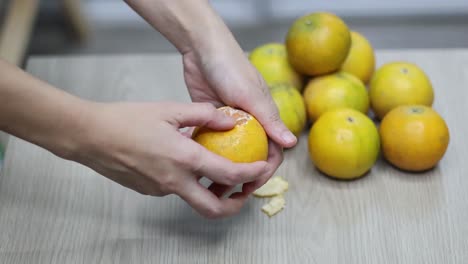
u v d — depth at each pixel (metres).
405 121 0.72
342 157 0.71
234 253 0.68
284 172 0.75
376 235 0.69
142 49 1.49
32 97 0.59
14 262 0.67
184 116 0.63
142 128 0.60
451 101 0.83
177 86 0.86
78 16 1.48
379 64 0.89
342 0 1.50
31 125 0.60
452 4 1.50
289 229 0.69
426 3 1.50
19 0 1.15
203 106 0.63
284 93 0.76
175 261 0.67
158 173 0.61
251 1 1.51
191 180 0.62
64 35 1.54
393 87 0.77
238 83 0.68
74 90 0.85
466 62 0.88
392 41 1.47
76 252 0.68
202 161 0.61
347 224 0.70
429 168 0.75
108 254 0.68
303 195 0.73
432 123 0.72
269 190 0.73
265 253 0.67
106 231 0.70
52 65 0.89
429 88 0.78
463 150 0.77
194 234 0.69
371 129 0.72
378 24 1.50
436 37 1.47
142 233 0.70
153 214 0.72
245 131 0.64
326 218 0.70
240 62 0.70
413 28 1.49
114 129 0.60
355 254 0.67
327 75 0.79
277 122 0.68
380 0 1.50
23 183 0.75
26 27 1.15
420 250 0.67
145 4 0.72
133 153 0.60
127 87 0.86
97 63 0.89
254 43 1.47
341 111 0.73
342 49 0.77
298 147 0.78
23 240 0.69
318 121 0.74
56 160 0.77
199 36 0.71
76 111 0.60
